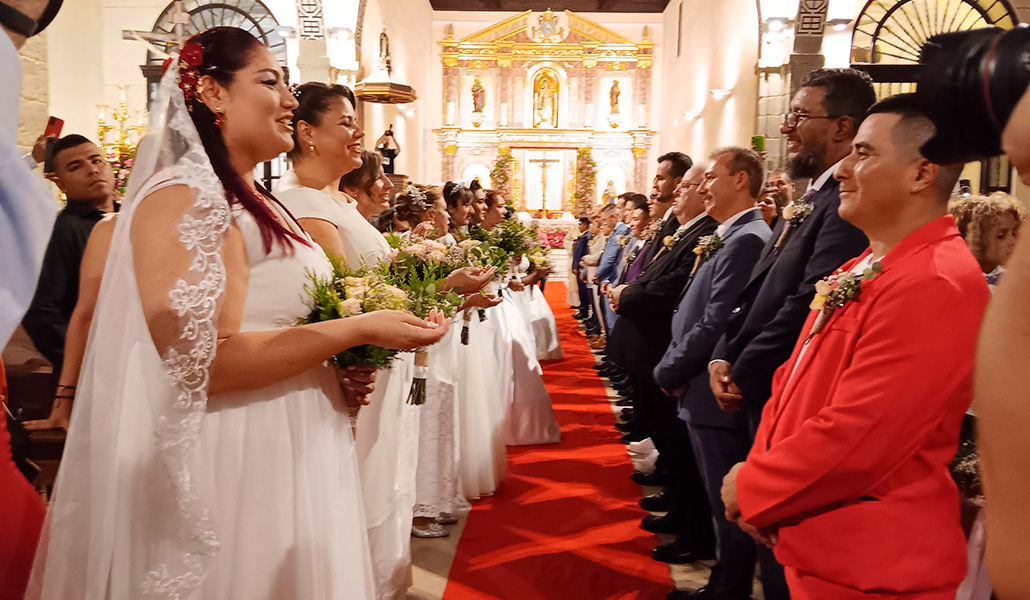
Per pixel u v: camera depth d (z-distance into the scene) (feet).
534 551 11.22
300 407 5.26
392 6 46.26
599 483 14.40
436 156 61.82
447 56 61.36
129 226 4.51
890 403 4.61
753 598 9.70
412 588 10.00
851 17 29.91
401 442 9.02
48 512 4.59
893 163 5.02
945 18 29.40
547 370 25.82
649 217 20.92
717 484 8.88
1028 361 1.84
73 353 6.66
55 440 6.62
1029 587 1.83
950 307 4.62
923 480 4.82
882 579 4.72
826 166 7.75
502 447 14.32
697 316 9.93
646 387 11.68
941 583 4.74
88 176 10.60
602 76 61.72
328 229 7.48
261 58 5.27
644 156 61.52
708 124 43.86
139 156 4.66
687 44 51.11
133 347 4.40
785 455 4.96
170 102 4.70
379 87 34.32
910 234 5.08
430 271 8.04
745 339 7.79
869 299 4.99
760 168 10.22
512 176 61.26
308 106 8.05
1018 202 8.41
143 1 30.78
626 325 12.58
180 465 4.39
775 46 31.55
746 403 7.79
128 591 4.46
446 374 12.10
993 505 1.94
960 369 4.59
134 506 4.45
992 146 2.21
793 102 7.95
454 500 12.39
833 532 4.88
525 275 18.89
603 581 10.21
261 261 5.20
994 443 1.91
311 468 5.24
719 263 9.30
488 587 10.04
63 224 10.41
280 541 4.98
